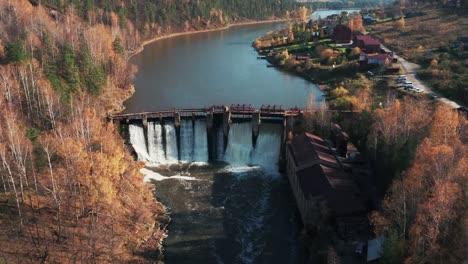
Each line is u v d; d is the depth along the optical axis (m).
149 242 84.50
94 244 76.69
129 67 192.75
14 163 81.62
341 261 71.44
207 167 117.25
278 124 118.75
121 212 88.00
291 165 103.75
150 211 93.75
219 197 101.88
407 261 58.19
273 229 90.31
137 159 119.50
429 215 58.47
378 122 94.12
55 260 71.31
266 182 108.94
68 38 150.50
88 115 98.06
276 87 169.12
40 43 135.88
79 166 83.38
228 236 88.06
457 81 140.75
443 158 63.25
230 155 121.62
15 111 97.94
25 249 71.50
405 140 85.88
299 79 182.12
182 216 94.12
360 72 170.00
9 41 130.00
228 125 118.44
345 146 101.12
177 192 103.62
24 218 77.25
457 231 57.41
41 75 113.44
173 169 115.81
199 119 121.12
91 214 81.94
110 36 193.38
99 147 90.44
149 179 109.75
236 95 158.00
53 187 77.75
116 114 126.38
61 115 102.81
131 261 78.00
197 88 166.12
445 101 130.62
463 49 173.00
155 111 132.25
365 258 71.62
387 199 70.62
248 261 81.31
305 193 88.44
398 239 64.19
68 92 117.75
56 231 76.75
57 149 86.50
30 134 88.44
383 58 169.50
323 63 191.62
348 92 151.00
